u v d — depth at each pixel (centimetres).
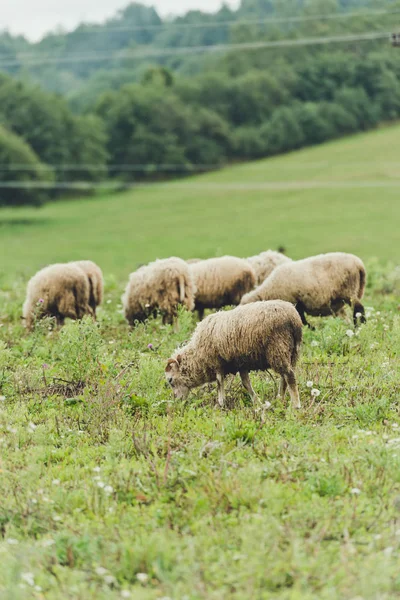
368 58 15088
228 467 1015
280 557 785
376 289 2309
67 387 1402
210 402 1308
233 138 14162
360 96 14762
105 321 1955
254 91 14838
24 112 13400
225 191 12319
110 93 14788
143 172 13788
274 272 1667
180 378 1290
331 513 883
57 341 1689
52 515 925
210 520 886
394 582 739
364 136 14488
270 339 1210
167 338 1670
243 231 9531
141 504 956
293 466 1011
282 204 10981
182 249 8775
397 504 898
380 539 822
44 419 1272
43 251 9262
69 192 13162
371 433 1106
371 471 977
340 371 1404
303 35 16362
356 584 731
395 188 11175
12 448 1142
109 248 9212
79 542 842
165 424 1207
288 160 13788
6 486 1005
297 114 14488
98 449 1136
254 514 877
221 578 762
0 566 812
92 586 759
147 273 1828
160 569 779
